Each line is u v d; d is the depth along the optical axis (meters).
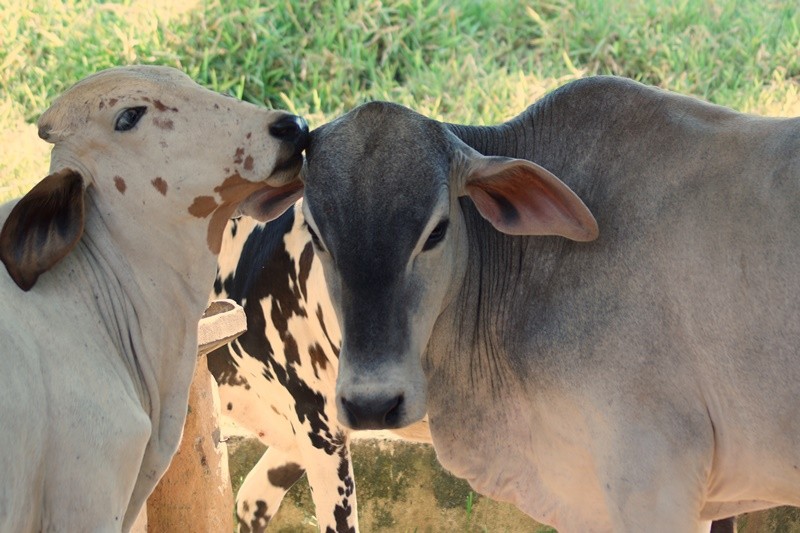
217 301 4.14
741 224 3.12
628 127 3.43
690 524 3.21
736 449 3.21
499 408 3.60
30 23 9.51
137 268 3.06
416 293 3.19
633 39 8.88
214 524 4.17
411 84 8.56
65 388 2.79
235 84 8.62
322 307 4.33
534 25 9.40
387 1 9.41
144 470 3.18
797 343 3.02
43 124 2.98
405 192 3.15
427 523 5.14
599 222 3.36
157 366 3.15
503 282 3.54
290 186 3.48
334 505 4.48
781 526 4.93
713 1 9.38
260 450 5.32
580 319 3.32
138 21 9.34
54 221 2.84
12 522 2.61
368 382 3.07
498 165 3.22
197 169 2.99
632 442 3.21
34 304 2.85
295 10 9.24
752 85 8.48
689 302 3.16
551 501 3.56
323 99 8.52
